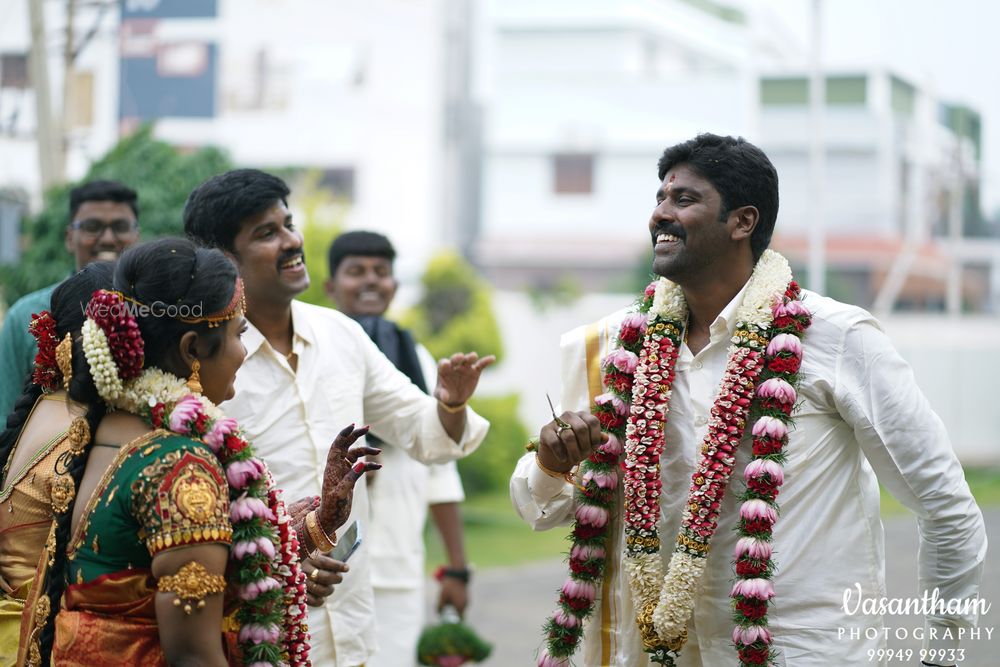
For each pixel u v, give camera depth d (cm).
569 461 300
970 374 1969
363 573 367
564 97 2495
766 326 303
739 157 306
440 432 374
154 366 254
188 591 232
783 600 295
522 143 2508
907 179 2306
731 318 310
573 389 338
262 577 253
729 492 304
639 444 308
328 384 362
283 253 349
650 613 300
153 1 1839
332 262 533
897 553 995
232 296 258
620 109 2480
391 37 2261
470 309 1562
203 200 349
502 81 2523
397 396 383
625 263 2462
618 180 2489
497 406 1502
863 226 2261
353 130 2248
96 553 242
